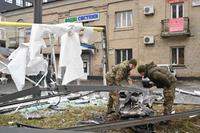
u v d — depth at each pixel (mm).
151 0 27141
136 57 28078
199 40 24844
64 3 32438
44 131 1803
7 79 12617
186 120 6809
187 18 25203
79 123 6086
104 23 29891
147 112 6066
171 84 6270
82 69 7684
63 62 7449
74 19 19016
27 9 35656
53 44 8016
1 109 7363
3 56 8281
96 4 30328
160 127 6207
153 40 27000
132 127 5652
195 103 8875
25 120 6559
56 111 7539
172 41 26078
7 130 1792
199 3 24812
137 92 6352
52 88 4449
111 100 6668
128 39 28547
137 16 27984
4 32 8125
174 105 8461
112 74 6324
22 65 7059
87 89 4652
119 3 29031
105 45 9453
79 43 7648
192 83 23188
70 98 8867
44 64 7629
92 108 7879
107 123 5039
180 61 25875
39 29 7090
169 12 26281
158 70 6227
